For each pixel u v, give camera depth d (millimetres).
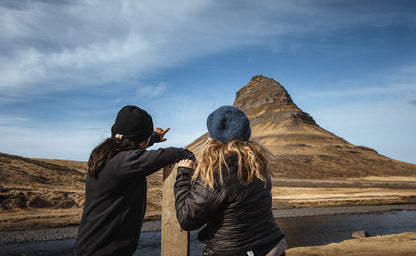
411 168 116625
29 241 16453
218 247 1637
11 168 33031
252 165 1639
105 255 1684
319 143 141000
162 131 2354
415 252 8039
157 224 22109
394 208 37250
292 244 18203
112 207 1692
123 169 1650
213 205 1582
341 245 9664
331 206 36781
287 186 56125
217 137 1815
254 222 1649
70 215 22562
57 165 43344
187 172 1788
